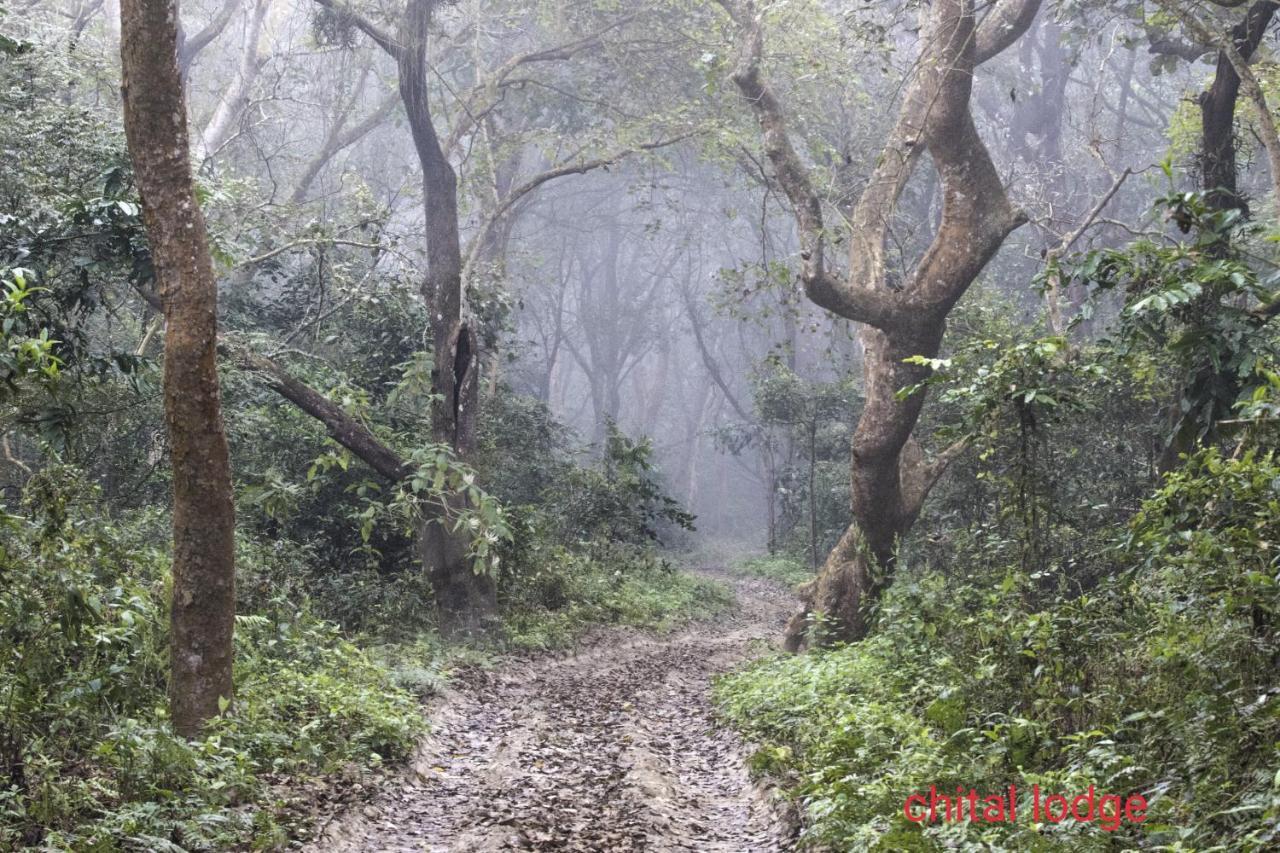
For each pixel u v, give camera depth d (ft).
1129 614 27.43
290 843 23.47
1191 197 33.83
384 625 54.08
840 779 25.48
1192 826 18.12
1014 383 35.78
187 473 27.40
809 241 50.19
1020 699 26.89
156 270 27.09
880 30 51.01
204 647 27.89
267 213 64.44
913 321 50.16
